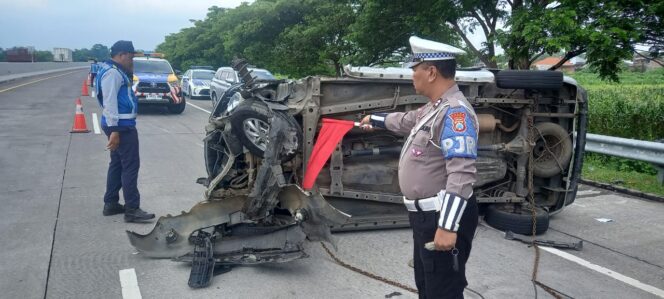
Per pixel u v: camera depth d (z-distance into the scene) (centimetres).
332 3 1599
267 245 438
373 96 511
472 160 253
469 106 269
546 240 529
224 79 1792
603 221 599
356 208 530
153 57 1741
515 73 523
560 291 409
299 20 1877
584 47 840
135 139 547
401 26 1165
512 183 583
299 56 1766
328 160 516
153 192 678
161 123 1388
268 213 454
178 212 595
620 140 783
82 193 664
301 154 497
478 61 1192
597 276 441
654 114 1096
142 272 427
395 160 539
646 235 551
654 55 933
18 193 657
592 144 841
